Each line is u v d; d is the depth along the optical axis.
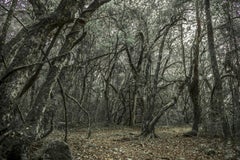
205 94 27.52
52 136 13.33
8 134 5.79
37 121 7.27
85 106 26.69
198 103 18.12
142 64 23.98
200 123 18.16
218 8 14.54
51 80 7.85
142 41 23.34
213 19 18.20
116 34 22.72
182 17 21.14
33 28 6.59
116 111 29.23
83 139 13.31
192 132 17.69
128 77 28.00
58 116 18.30
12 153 6.01
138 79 23.20
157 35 23.39
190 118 32.28
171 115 32.44
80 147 10.78
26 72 6.35
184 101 31.19
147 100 18.12
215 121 17.48
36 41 6.50
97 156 9.77
